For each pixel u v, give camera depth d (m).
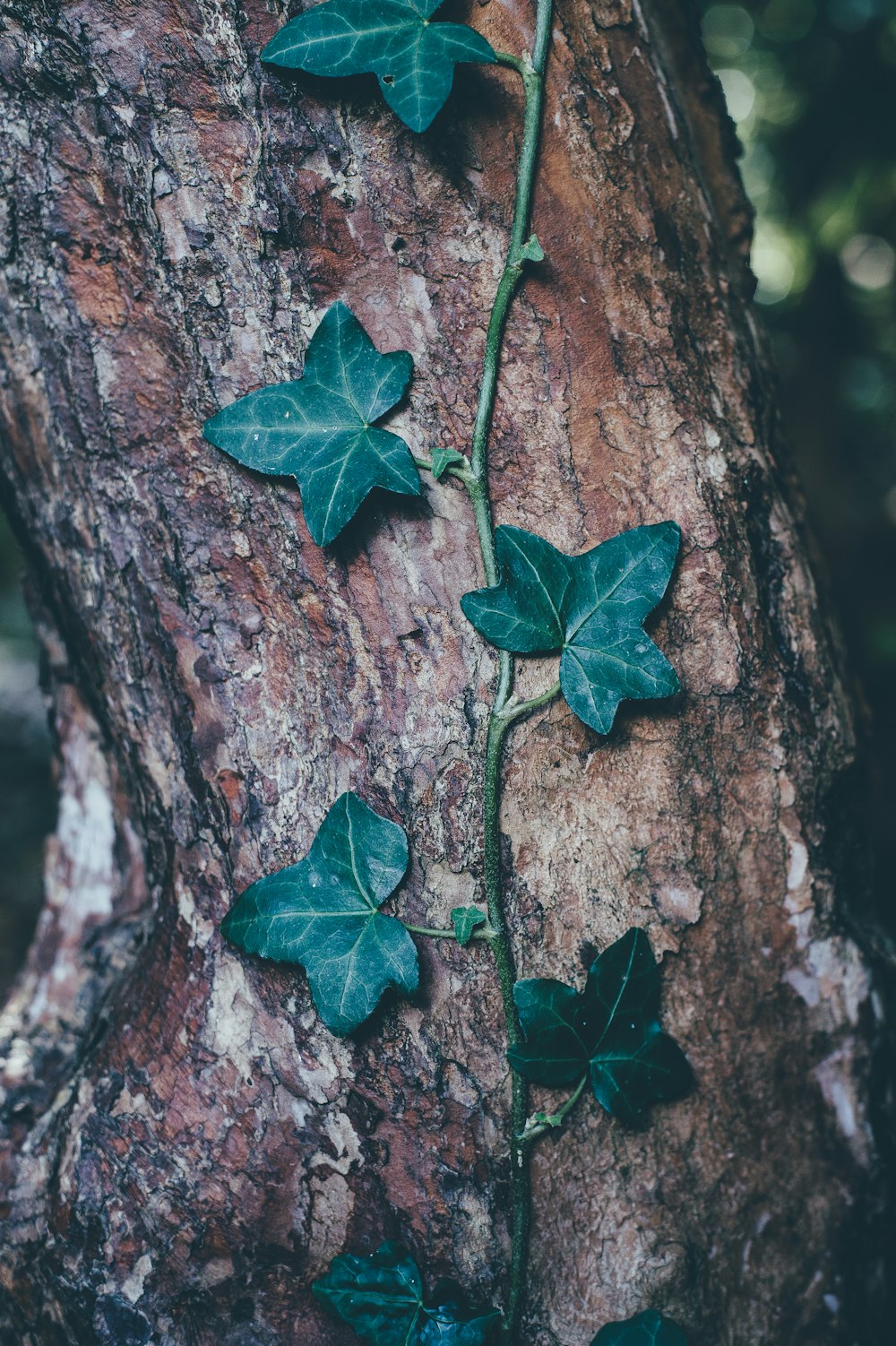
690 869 0.46
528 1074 0.44
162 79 0.44
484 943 0.45
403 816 0.45
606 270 0.45
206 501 0.46
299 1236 0.46
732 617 0.46
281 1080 0.46
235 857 0.47
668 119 0.47
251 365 0.45
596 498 0.45
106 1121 0.47
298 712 0.46
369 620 0.45
